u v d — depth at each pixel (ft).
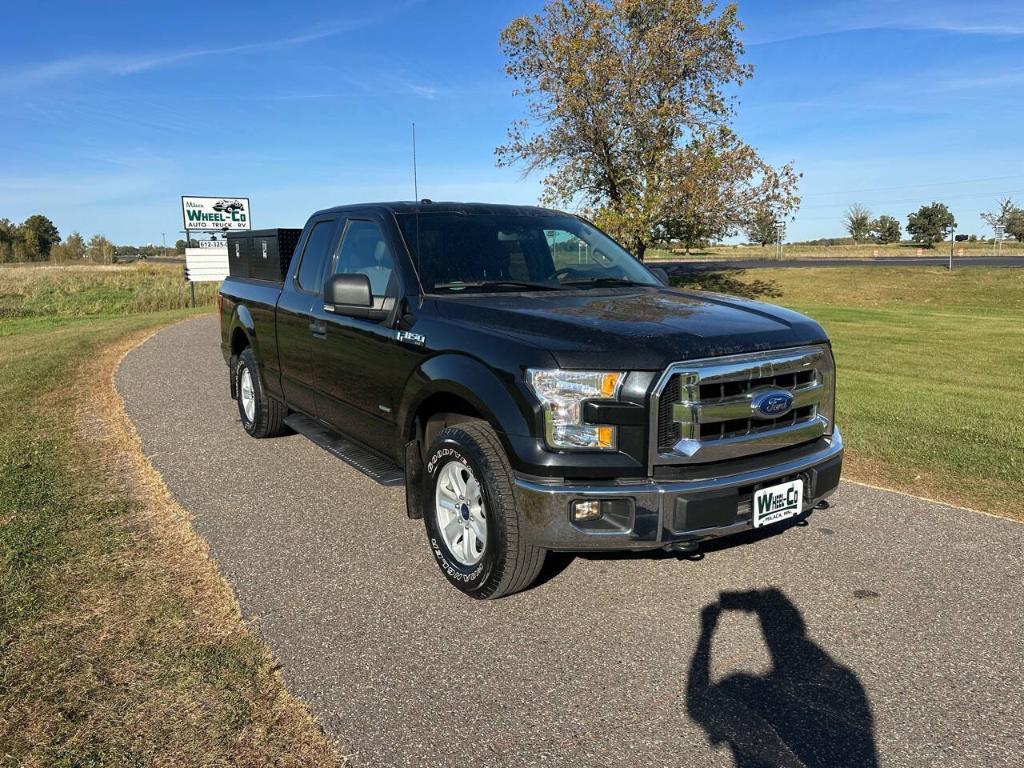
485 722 8.73
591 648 10.39
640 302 12.73
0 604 11.12
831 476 11.79
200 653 10.00
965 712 8.97
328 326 15.75
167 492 16.49
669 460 10.14
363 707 8.97
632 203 94.17
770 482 10.89
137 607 11.22
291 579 12.39
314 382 16.98
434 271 13.71
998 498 16.80
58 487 16.51
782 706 9.09
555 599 11.84
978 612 11.46
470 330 11.66
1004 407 26.96
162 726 8.46
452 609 11.46
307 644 10.36
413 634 10.71
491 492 10.77
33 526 14.11
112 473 17.78
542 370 10.19
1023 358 41.98
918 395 29.71
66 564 12.59
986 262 146.00
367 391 14.43
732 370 10.43
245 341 22.22
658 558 13.44
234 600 11.58
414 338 12.68
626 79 92.73
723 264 169.99
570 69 94.32
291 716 8.73
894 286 113.39
